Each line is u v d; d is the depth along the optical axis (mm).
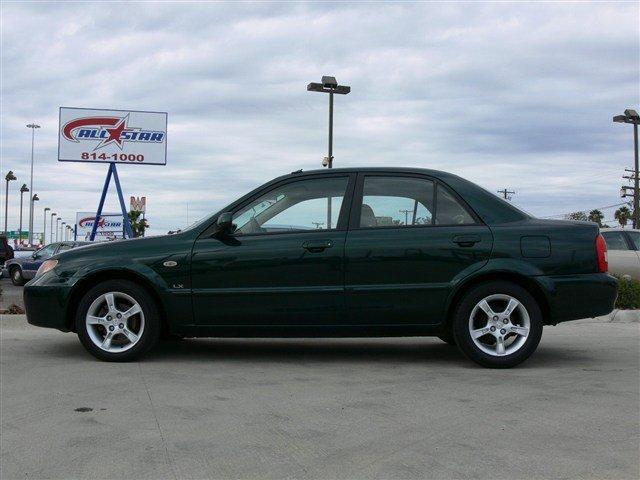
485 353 6051
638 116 28797
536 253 5984
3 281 26672
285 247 6094
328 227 6176
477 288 5996
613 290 6012
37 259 23562
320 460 3750
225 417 4555
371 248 6035
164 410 4719
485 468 3623
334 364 6355
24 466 3676
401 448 3936
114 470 3609
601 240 6105
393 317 6043
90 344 6273
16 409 4746
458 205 6180
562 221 6230
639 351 7125
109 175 23422
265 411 4695
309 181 6355
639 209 30328
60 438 4125
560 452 3861
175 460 3754
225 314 6109
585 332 8680
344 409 4742
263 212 6293
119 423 4422
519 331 6020
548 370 6059
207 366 6215
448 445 3982
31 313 6355
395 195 6242
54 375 5781
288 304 6070
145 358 6578
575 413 4641
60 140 22922
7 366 6160
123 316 6254
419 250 6008
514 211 6215
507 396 5098
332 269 6043
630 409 4738
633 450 3896
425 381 5605
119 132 23266
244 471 3592
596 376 5805
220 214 6289
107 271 6227
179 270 6133
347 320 6070
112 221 44656
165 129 23594
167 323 6227
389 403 4898
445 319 6047
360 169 6352
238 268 6105
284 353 6949
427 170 6340
